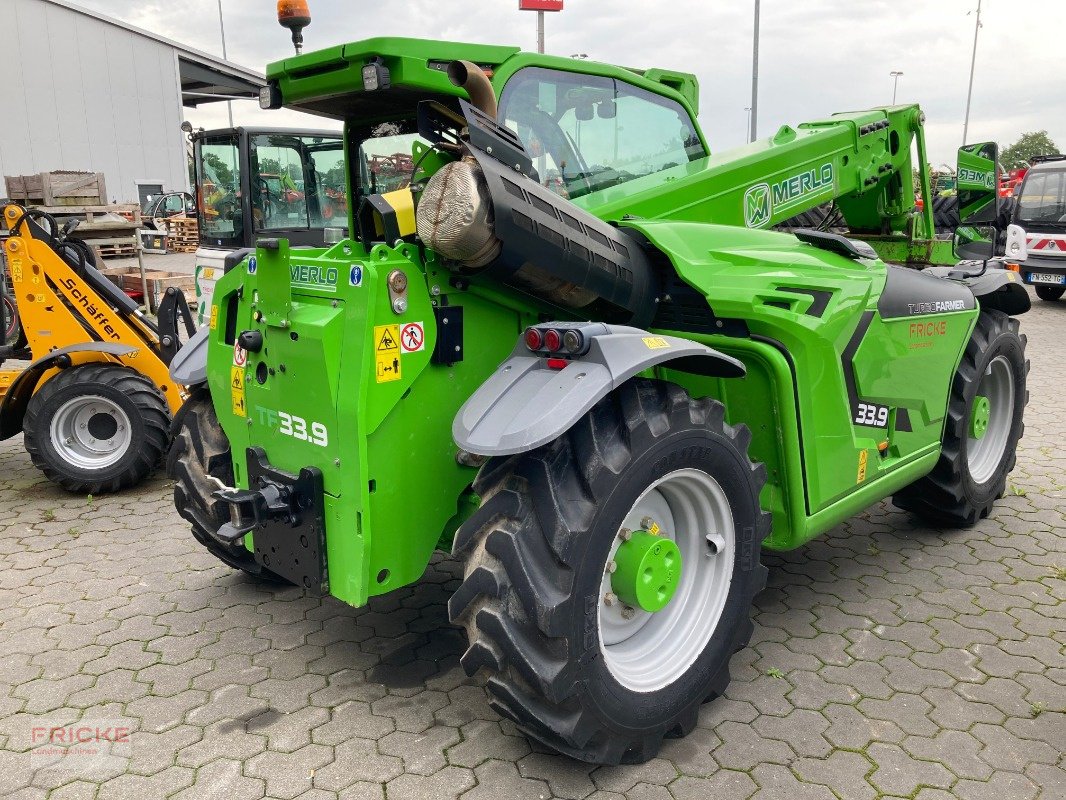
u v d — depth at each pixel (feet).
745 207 12.14
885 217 16.98
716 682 8.77
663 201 10.77
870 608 11.35
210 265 24.29
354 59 8.53
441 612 11.41
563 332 7.54
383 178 10.77
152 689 9.54
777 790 7.78
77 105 73.77
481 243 7.64
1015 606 11.35
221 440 11.27
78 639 10.69
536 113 9.78
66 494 16.47
